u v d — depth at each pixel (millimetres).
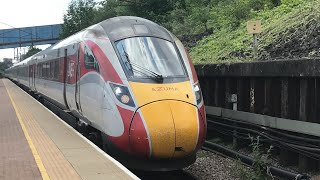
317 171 8570
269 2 17578
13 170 6676
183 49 9562
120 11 29516
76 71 11109
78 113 11336
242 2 18688
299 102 8938
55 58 15477
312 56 9930
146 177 9398
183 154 8039
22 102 20797
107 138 8633
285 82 9180
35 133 10406
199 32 21625
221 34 18094
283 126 9227
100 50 9320
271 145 9547
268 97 9906
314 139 8422
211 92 12812
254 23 11664
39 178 6199
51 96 17156
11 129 11125
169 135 7766
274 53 11562
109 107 8469
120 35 9234
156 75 8469
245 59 12398
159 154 7871
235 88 11492
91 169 6742
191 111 8109
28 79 30141
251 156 9930
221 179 9008
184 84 8539
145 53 8906
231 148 11266
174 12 26031
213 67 12039
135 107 7980
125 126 7977
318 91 8484
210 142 11680
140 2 27922
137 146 7852
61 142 9117
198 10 22484
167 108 7934
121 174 6441
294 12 13664
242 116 10883
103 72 8930
